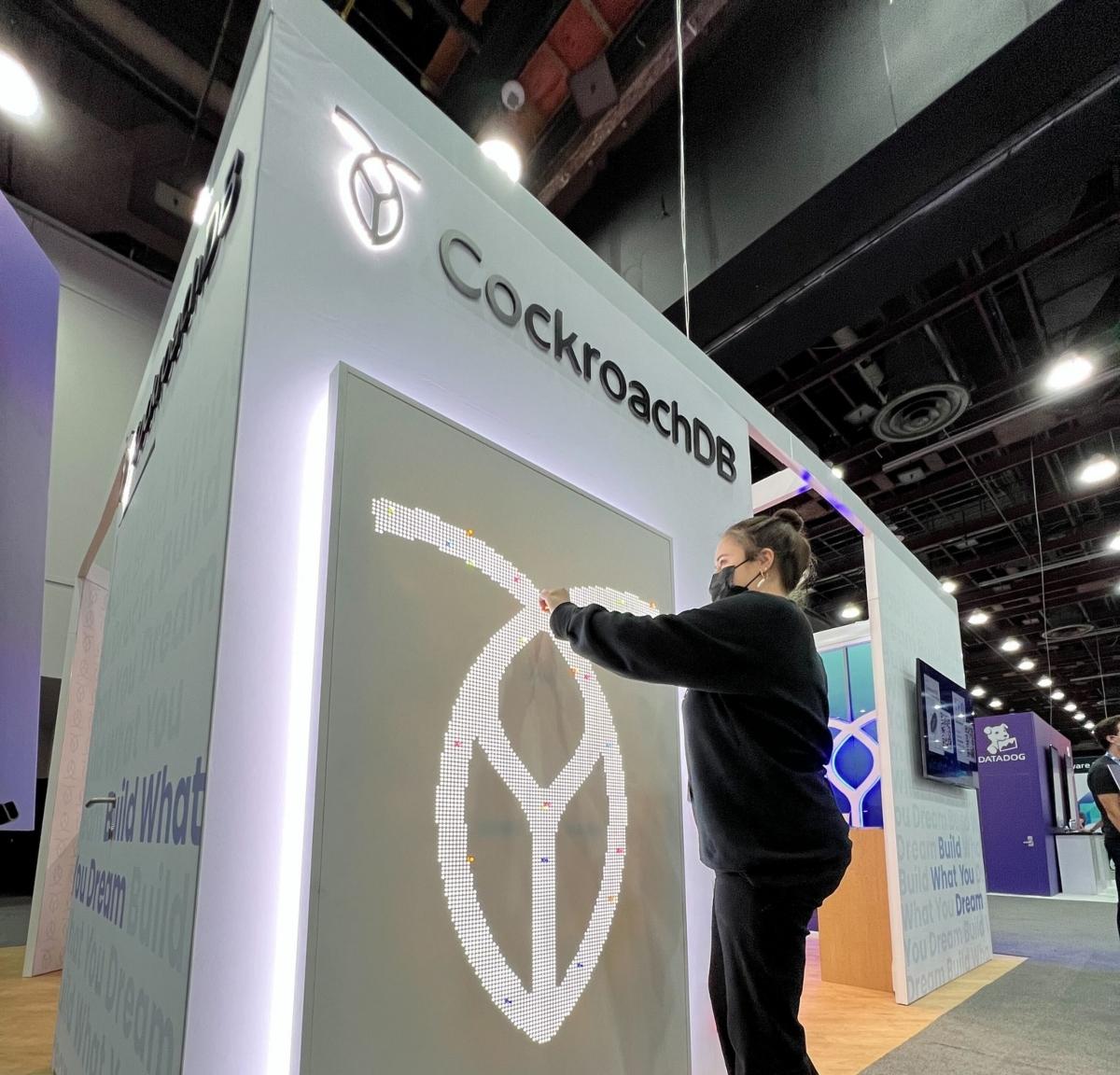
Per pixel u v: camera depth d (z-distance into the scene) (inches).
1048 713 825.5
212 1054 41.1
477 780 56.2
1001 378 216.4
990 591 416.8
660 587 82.2
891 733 161.9
